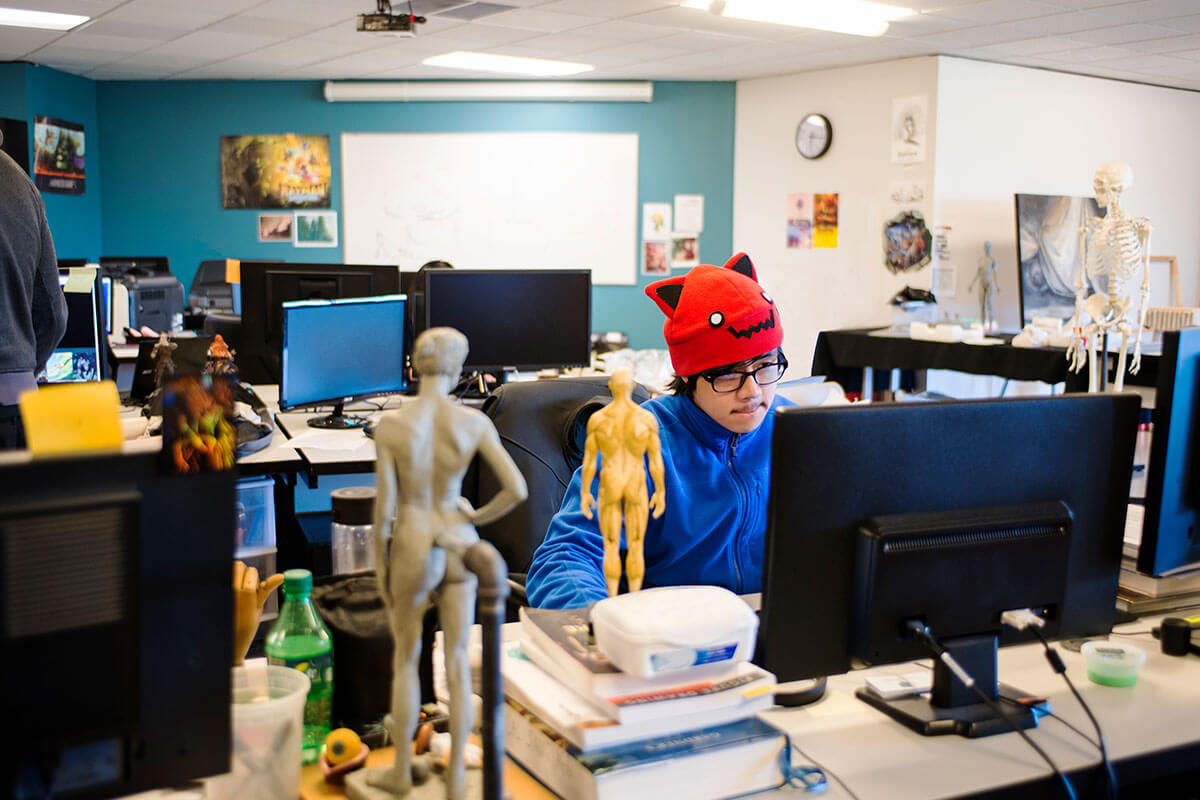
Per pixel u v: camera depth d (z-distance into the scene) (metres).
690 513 1.65
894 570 1.21
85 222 8.23
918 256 7.00
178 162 8.39
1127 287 7.91
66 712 0.82
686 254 8.30
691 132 8.18
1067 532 1.32
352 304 3.23
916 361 6.08
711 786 1.09
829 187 7.54
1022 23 5.76
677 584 1.68
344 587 1.31
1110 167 3.48
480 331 3.63
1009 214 7.32
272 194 8.40
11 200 2.54
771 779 1.12
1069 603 1.36
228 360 3.03
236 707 1.04
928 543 1.23
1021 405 1.28
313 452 2.79
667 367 4.49
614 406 1.18
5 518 0.77
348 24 6.04
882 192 7.19
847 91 7.34
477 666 1.23
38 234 2.63
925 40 6.28
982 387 7.37
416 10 5.62
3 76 7.38
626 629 1.07
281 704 1.06
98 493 0.81
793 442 1.16
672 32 6.19
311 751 1.20
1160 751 1.23
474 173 8.31
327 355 3.18
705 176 8.22
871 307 7.36
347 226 8.41
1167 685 1.42
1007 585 1.29
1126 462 1.37
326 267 3.92
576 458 2.21
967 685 1.26
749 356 1.56
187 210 8.45
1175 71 7.40
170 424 0.83
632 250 8.34
